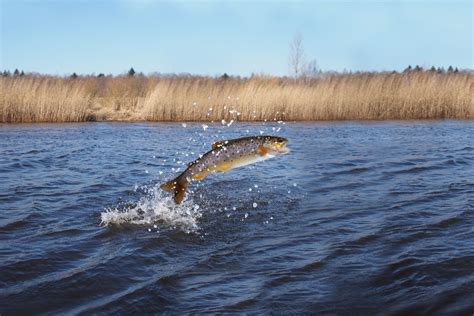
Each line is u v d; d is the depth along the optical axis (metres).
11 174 10.34
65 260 5.59
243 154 5.61
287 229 6.69
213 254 5.77
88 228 6.69
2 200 8.13
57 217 7.19
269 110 22.58
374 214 7.38
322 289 4.85
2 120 22.05
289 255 5.73
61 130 19.23
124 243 6.10
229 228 6.73
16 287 4.92
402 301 4.61
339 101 23.33
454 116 24.41
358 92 23.73
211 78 24.78
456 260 5.48
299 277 5.12
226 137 16.67
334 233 6.50
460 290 4.78
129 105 27.12
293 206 7.85
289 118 22.81
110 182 9.55
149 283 4.99
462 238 6.22
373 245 6.02
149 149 14.15
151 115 22.98
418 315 4.38
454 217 7.09
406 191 8.84
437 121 22.94
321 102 23.08
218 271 5.30
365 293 4.76
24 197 8.34
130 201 8.08
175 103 22.91
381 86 24.05
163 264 5.51
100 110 25.69
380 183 9.56
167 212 7.41
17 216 7.19
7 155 12.91
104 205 7.84
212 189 9.01
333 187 9.23
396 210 7.57
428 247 5.91
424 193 8.66
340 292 4.78
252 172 10.64
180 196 5.90
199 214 7.34
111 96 29.69
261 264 5.47
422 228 6.64
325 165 11.53
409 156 12.86
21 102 22.12
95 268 5.31
